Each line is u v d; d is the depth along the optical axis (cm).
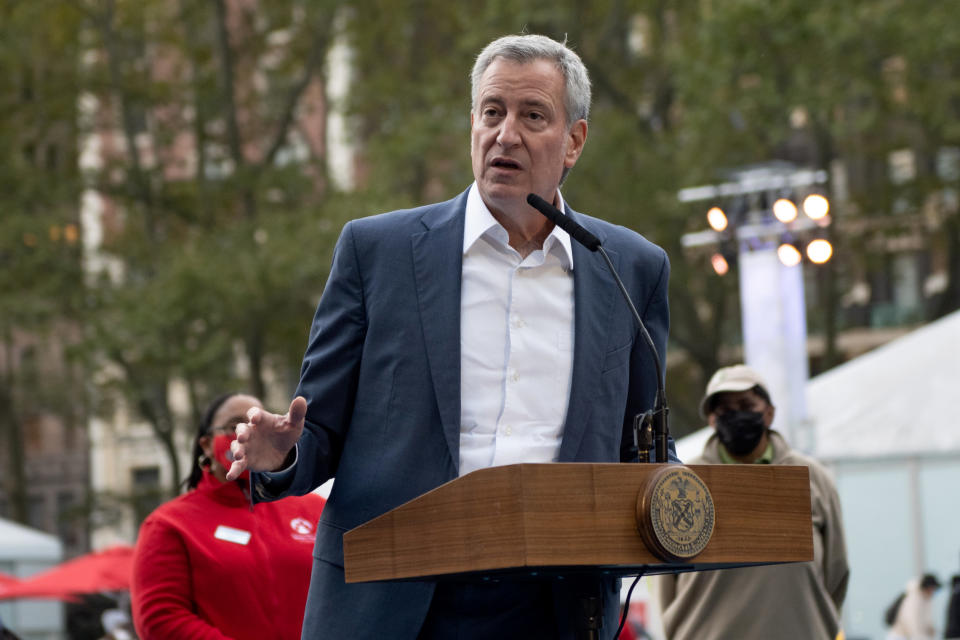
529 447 400
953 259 3388
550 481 320
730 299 3716
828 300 3344
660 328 441
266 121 3588
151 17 3481
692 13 3244
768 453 794
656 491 329
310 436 404
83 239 3419
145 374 3234
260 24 3506
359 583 397
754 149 2944
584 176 2984
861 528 2048
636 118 3145
